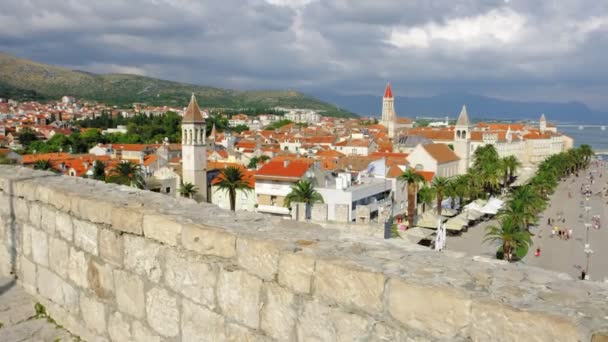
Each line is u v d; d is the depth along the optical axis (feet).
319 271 14.55
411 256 15.28
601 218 298.97
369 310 13.47
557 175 479.41
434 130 565.12
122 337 21.66
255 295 16.37
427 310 12.26
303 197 182.80
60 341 23.44
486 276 13.33
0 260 29.96
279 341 15.69
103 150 471.21
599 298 11.80
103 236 22.24
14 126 617.62
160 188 260.62
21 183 27.68
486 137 538.47
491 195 339.98
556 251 212.84
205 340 18.08
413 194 213.87
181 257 18.78
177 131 645.10
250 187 234.79
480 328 11.42
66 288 24.79
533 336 10.66
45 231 26.04
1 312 25.44
